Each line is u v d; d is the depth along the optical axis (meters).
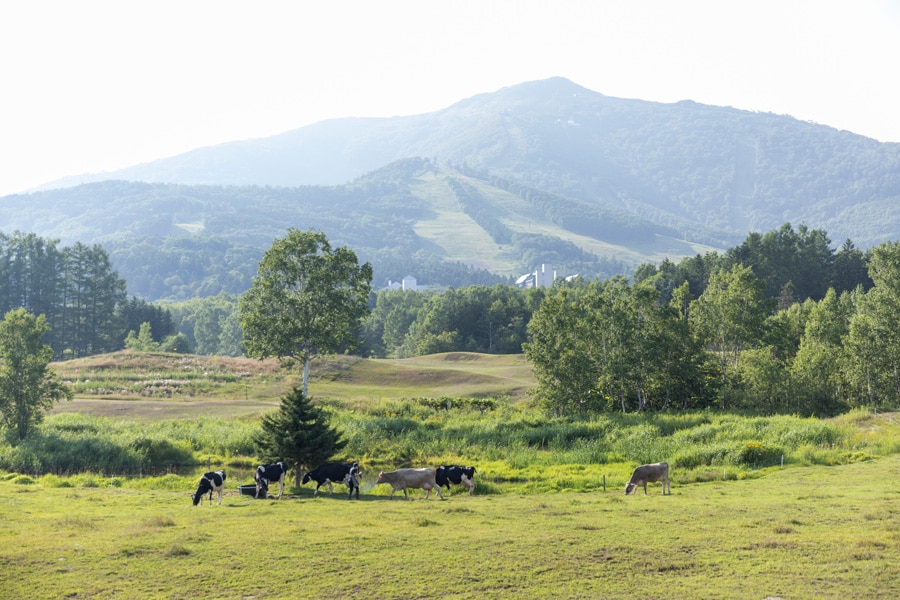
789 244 151.12
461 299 190.75
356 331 160.62
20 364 53.78
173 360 97.31
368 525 24.59
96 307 154.38
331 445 37.62
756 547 19.81
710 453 44.28
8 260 151.00
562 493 35.03
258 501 31.66
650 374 71.06
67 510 28.80
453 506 29.16
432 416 68.69
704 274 152.50
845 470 36.91
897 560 17.88
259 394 81.94
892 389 71.50
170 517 26.58
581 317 73.50
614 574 17.78
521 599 16.17
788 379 70.00
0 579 18.22
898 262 96.69
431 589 17.05
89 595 17.09
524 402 80.31
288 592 17.08
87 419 62.28
